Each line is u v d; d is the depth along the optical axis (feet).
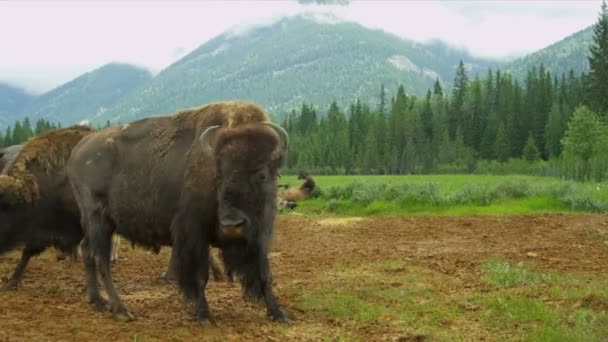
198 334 23.21
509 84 369.91
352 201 87.92
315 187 97.96
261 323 24.95
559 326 23.13
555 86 371.35
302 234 56.34
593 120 184.44
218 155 23.47
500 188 82.74
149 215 26.55
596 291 28.43
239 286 33.17
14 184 31.35
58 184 32.55
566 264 36.78
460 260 38.83
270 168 23.82
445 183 137.69
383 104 457.27
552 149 287.07
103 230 28.04
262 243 24.36
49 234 32.96
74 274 36.88
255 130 23.50
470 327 23.73
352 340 22.24
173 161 25.98
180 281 25.12
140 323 25.08
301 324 24.77
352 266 37.81
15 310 26.63
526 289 29.60
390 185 90.94
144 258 43.32
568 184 82.89
